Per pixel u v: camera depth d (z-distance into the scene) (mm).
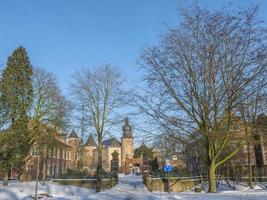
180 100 30141
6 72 46750
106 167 109125
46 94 49688
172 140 30672
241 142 31906
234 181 53250
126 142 113375
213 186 30281
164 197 22812
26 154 47219
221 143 30031
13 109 43406
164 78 30438
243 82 28438
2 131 41062
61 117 48812
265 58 28203
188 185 47656
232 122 29906
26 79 48281
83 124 47344
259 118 32750
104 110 47500
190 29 29922
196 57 29562
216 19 29312
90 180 44562
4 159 43406
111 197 27203
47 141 48562
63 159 91688
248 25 28766
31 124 48031
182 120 30109
